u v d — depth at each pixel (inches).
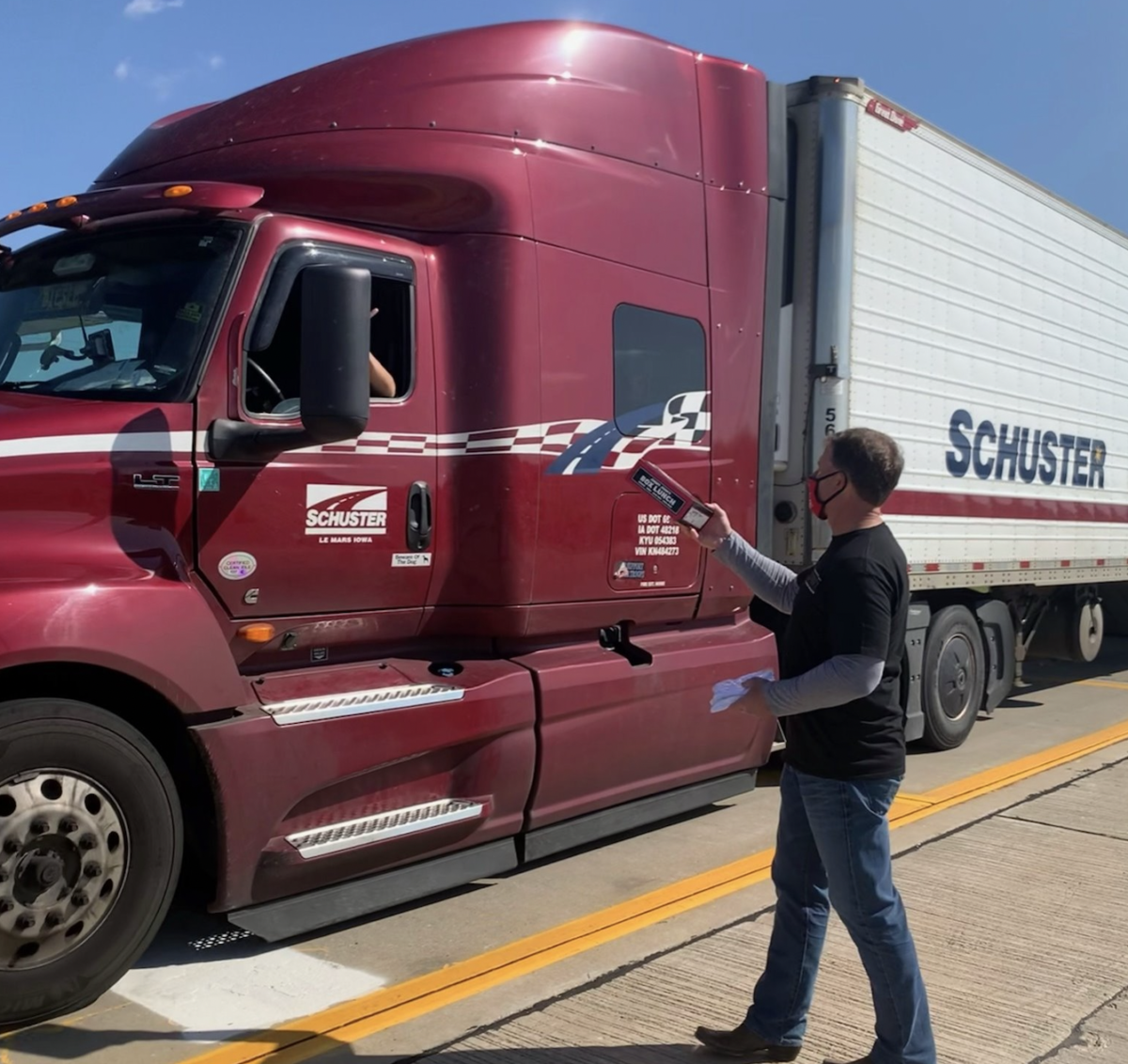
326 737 166.7
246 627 169.0
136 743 149.2
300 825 167.3
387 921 188.2
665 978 164.9
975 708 331.3
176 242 173.6
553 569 202.2
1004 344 341.4
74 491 150.3
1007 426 344.2
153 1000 156.4
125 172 218.2
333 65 209.0
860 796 127.6
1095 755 313.6
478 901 198.1
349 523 178.1
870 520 132.0
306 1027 148.8
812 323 271.6
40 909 140.9
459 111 200.2
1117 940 180.1
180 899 178.5
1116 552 418.6
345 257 179.3
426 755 181.9
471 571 195.2
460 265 194.9
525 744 193.9
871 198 281.3
